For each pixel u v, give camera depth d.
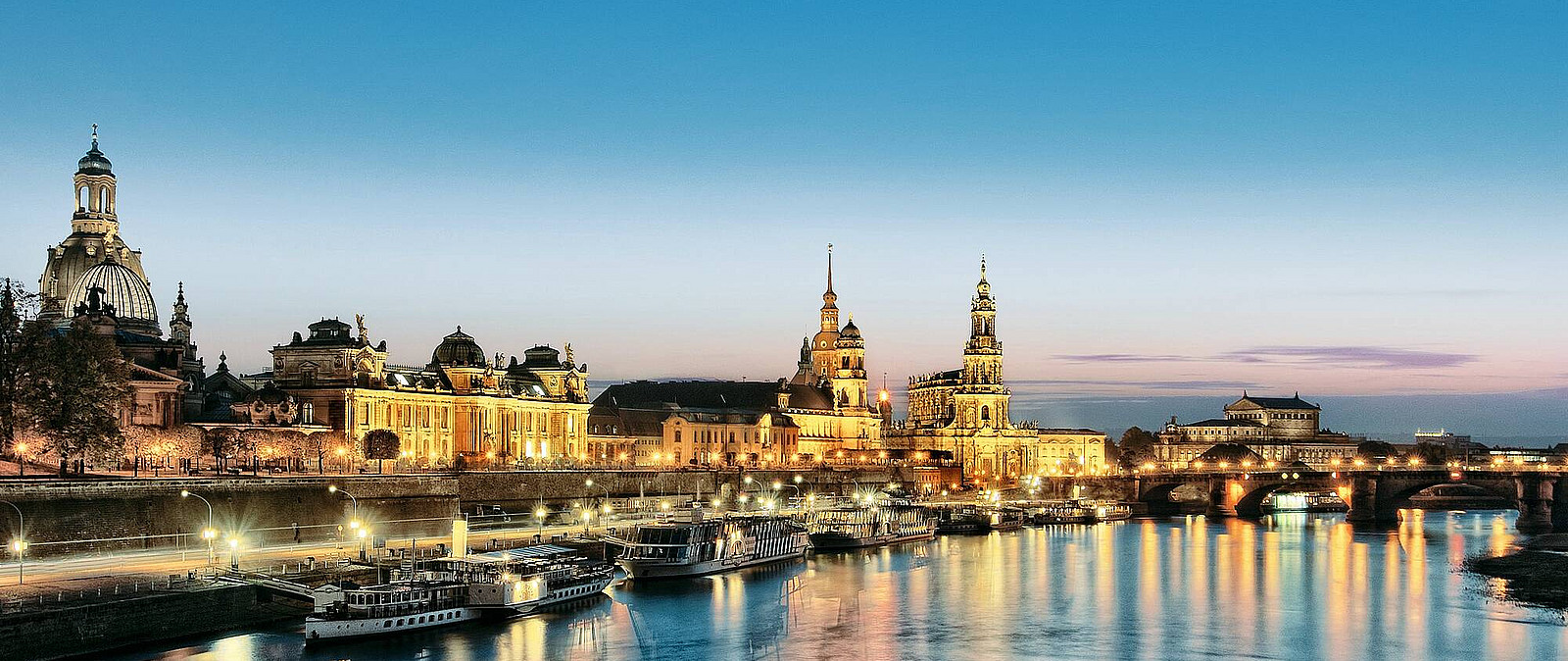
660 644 160.12
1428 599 197.38
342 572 171.38
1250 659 154.50
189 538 191.50
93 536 180.25
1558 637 166.62
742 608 185.38
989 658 154.25
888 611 184.88
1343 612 185.62
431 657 149.00
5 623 131.00
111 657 139.88
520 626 168.25
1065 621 178.12
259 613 158.62
